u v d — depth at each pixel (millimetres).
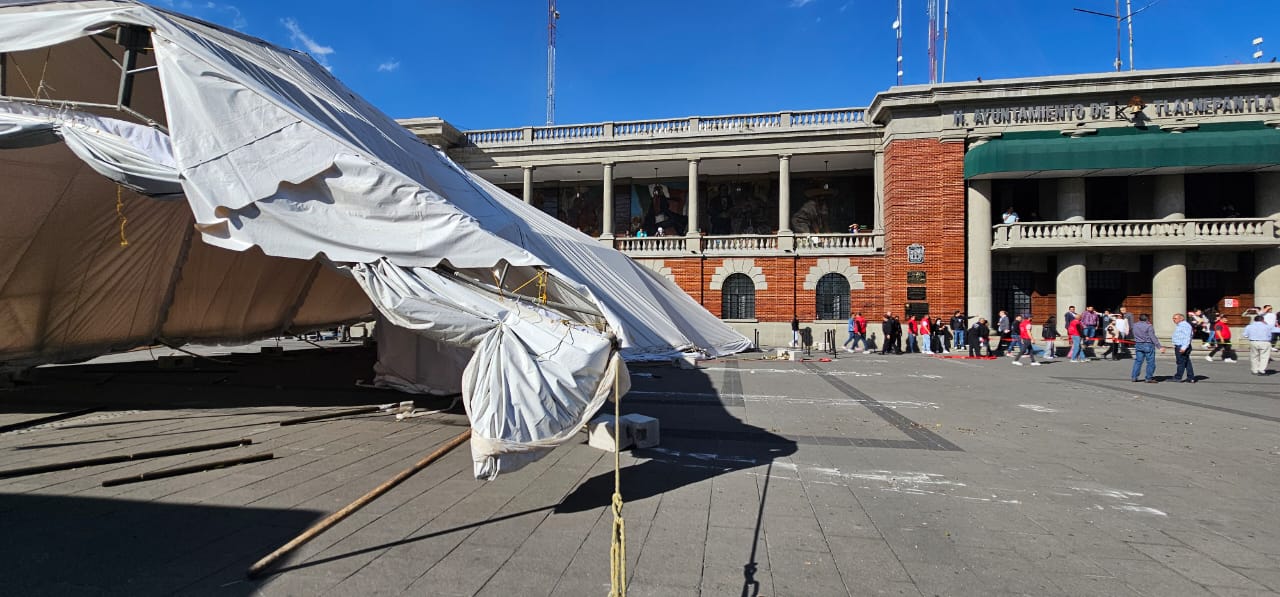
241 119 5598
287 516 4484
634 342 5676
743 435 7730
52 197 8898
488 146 29141
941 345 23172
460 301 5375
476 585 3439
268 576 3502
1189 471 6184
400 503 4867
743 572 3686
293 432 7418
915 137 24188
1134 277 24422
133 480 5266
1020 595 3447
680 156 27562
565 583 3480
